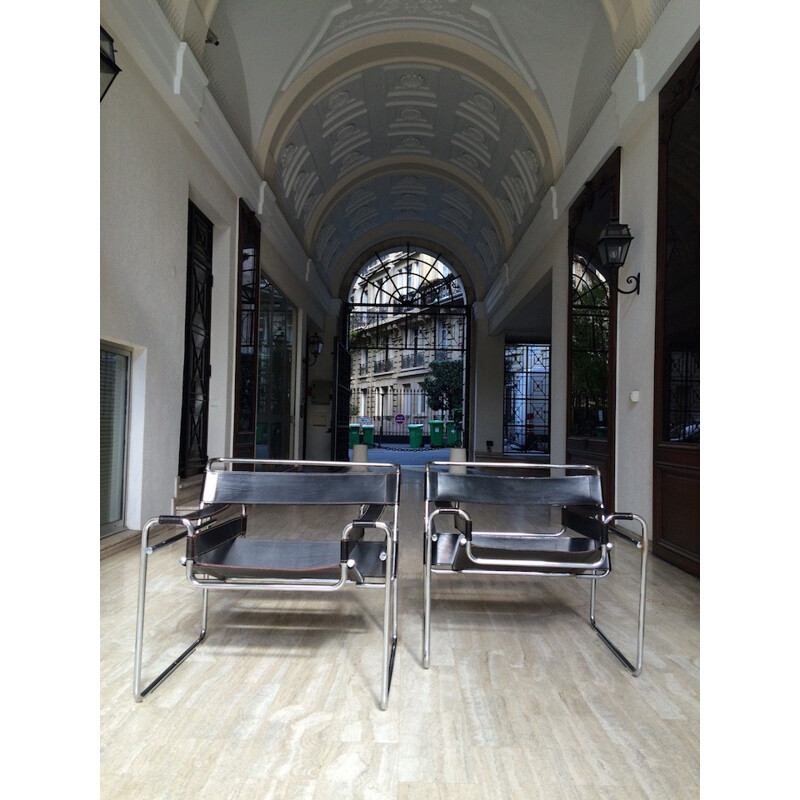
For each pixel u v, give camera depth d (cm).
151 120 437
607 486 544
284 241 946
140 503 430
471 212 1373
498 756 160
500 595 323
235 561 243
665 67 416
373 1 714
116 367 413
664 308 426
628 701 195
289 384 1126
